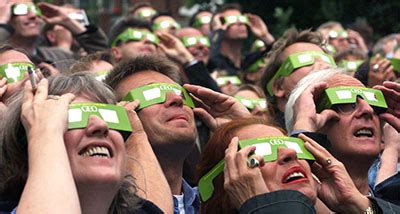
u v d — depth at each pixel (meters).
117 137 3.91
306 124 4.99
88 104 3.91
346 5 14.35
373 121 5.06
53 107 3.79
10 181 3.91
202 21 10.52
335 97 5.04
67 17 8.41
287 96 6.47
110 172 3.83
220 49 9.50
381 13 14.25
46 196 3.51
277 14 14.30
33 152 3.64
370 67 7.59
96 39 8.39
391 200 5.07
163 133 4.96
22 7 7.57
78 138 3.83
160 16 10.12
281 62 6.57
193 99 5.34
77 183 3.81
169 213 4.61
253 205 4.11
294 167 4.28
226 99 5.36
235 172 4.21
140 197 4.33
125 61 5.25
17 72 5.33
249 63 8.30
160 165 5.01
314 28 14.62
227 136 4.45
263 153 4.28
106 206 3.87
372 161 5.06
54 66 7.40
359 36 10.55
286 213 4.07
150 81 5.12
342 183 4.55
